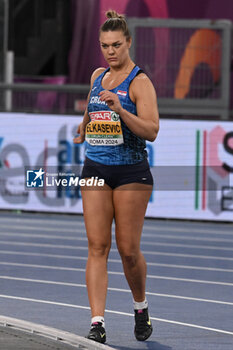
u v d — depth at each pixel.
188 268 30.11
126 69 16.34
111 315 20.53
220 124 48.00
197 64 58.44
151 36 58.16
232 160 48.09
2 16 70.25
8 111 50.00
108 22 16.20
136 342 17.33
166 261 32.00
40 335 16.91
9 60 62.72
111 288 24.88
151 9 64.12
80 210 50.22
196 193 48.72
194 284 26.25
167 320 20.05
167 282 26.55
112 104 15.52
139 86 16.14
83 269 29.17
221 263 31.80
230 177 48.22
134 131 15.74
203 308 21.89
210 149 48.19
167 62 58.41
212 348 16.91
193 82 58.56
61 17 68.38
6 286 24.92
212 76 58.50
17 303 21.95
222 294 24.36
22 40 70.62
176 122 48.38
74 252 34.09
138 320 17.41
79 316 20.19
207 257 33.56
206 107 58.41
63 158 49.09
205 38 58.34
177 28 58.19
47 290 24.31
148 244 37.72
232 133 47.91
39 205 50.59
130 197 16.20
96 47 66.38
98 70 16.84
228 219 48.41
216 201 48.56
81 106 60.97
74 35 67.88
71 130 49.06
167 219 49.12
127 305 22.02
